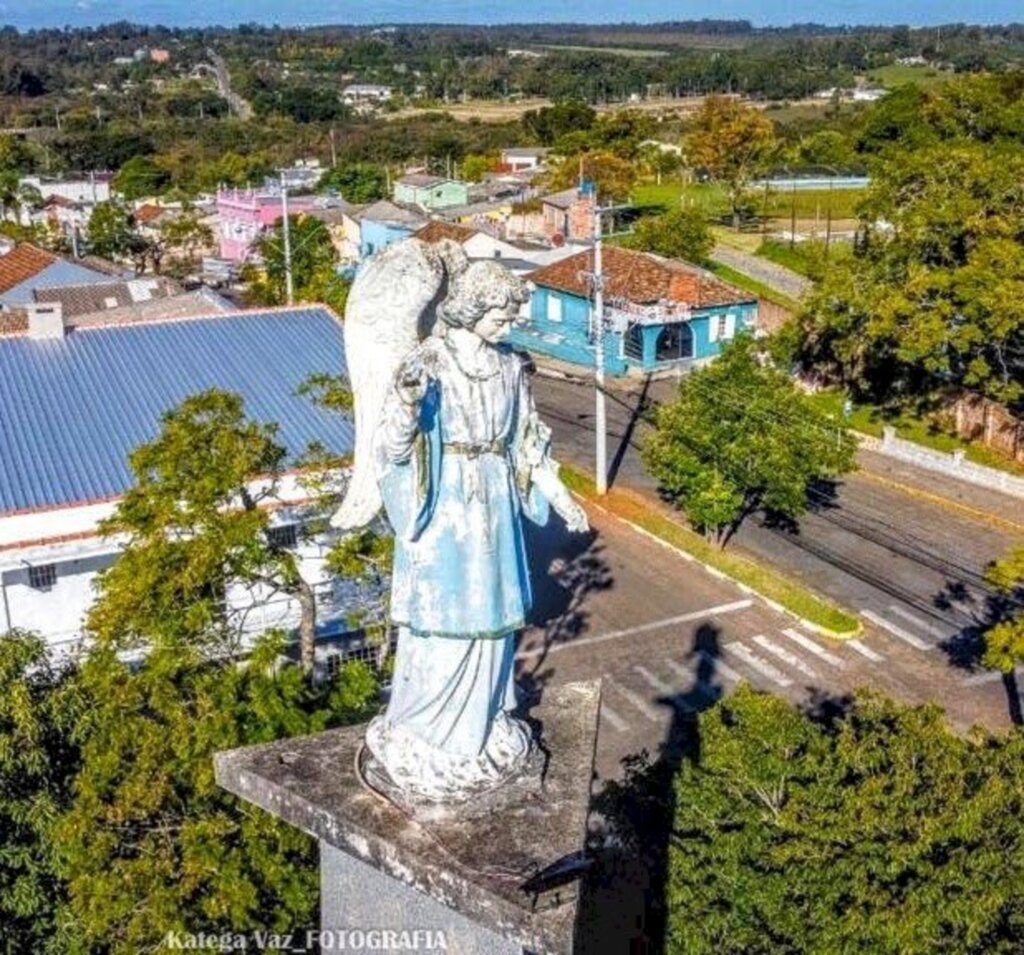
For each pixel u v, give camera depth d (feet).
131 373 101.45
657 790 63.93
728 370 117.60
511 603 25.95
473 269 24.93
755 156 298.15
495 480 25.61
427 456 24.34
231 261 291.99
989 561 122.21
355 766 27.25
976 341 142.41
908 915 48.83
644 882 68.23
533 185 332.60
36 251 214.28
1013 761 57.36
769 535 128.57
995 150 209.46
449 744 26.11
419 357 23.65
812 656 104.06
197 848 53.31
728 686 99.19
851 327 159.33
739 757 58.39
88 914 53.01
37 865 55.42
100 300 182.70
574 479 142.00
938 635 107.24
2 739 55.21
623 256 202.39
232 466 66.49
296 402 98.12
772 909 51.37
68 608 85.05
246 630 80.64
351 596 84.79
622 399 176.24
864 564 121.70
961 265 149.38
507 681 27.25
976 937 48.65
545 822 25.32
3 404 95.35
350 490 26.45
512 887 23.20
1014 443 148.46
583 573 119.24
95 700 59.57
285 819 26.66
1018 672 100.68
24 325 164.14
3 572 82.02
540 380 187.42
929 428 157.89
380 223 264.72
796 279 232.32
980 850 51.19
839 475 131.44
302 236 221.25
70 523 82.33
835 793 55.52
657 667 102.22
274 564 67.67
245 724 58.44
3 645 60.03
